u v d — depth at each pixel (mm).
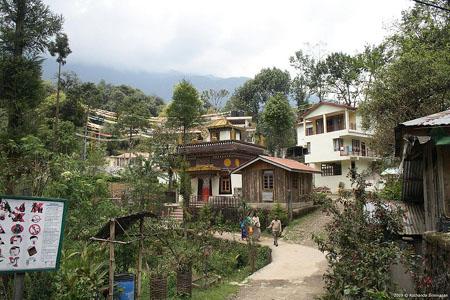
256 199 26359
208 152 31750
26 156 8641
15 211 5055
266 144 45031
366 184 7910
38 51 14852
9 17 14352
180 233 17109
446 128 5930
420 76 18031
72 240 10969
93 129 48656
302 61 50000
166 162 27656
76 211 11195
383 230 7578
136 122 41531
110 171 32562
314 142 37906
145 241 11188
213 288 11484
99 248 9477
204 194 31844
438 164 6605
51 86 48062
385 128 19375
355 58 29531
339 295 6527
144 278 11383
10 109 12844
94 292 7270
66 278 6980
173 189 28688
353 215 7406
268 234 22812
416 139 6312
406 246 8492
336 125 36750
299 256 16391
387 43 23844
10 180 7418
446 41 20453
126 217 7902
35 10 14531
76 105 42094
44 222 5270
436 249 5031
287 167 24750
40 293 6426
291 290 10891
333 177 36812
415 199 10711
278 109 40562
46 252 5254
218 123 35094
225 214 25469
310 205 27547
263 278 12562
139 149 30484
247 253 17594
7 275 6422
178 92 30969
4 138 11211
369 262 5969
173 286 10922
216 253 16344
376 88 19703
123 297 8117
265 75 58312
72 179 11234
